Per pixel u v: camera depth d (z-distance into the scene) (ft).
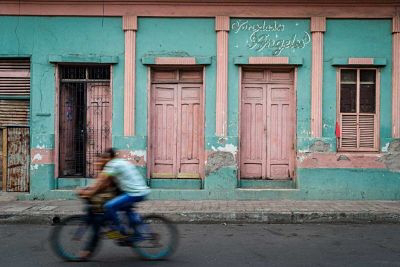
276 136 37.68
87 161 37.78
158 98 37.73
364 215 31.24
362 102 37.29
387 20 37.09
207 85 37.06
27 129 37.68
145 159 36.81
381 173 36.58
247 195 36.55
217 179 36.60
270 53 37.09
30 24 37.19
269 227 29.71
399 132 36.83
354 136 37.24
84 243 21.52
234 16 36.96
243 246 24.36
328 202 35.50
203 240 25.82
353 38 37.06
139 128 37.11
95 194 21.52
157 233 21.84
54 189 37.19
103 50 37.17
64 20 37.19
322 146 36.65
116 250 23.58
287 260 21.44
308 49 37.09
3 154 37.52
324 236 26.91
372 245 24.58
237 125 36.96
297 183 36.83
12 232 28.14
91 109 37.78
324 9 36.88
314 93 36.83
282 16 36.96
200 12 36.96
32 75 37.14
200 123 37.76
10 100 37.52
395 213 31.24
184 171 37.76
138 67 37.19
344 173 36.58
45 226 30.17
